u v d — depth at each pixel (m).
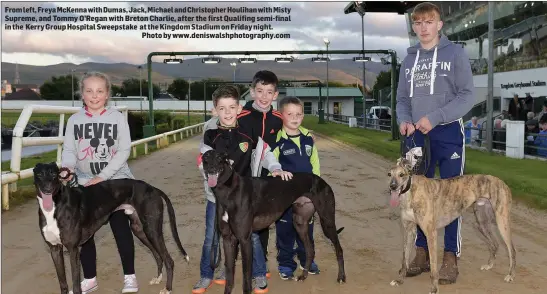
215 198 4.24
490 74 15.50
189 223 7.25
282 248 5.00
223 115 4.48
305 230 4.88
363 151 18.00
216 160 4.01
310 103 64.94
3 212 7.91
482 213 5.20
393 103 22.00
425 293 4.60
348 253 5.86
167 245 6.21
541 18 18.20
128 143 4.73
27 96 118.88
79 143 4.63
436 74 5.03
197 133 33.44
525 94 18.92
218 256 4.47
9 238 6.46
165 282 4.96
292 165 5.02
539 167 11.76
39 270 5.28
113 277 5.09
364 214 7.79
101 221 4.28
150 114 22.31
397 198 4.52
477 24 22.92
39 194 3.87
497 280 4.91
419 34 5.06
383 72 77.94
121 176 4.79
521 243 6.11
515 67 19.73
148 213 4.47
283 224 4.94
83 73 4.68
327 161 14.84
